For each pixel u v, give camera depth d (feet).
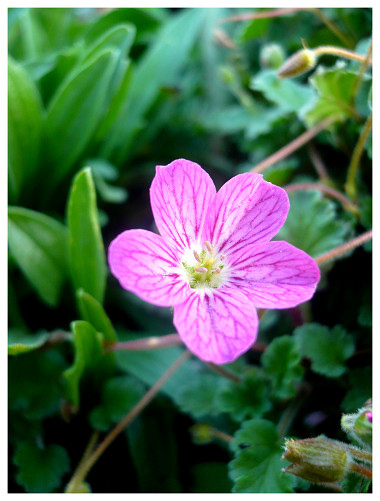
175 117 0.37
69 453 0.23
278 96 0.28
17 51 0.33
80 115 0.26
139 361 0.24
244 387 0.22
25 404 0.22
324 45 0.30
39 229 0.24
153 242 0.18
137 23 0.34
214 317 0.18
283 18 0.32
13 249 0.22
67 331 0.25
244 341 0.16
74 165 0.28
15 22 0.30
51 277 0.24
